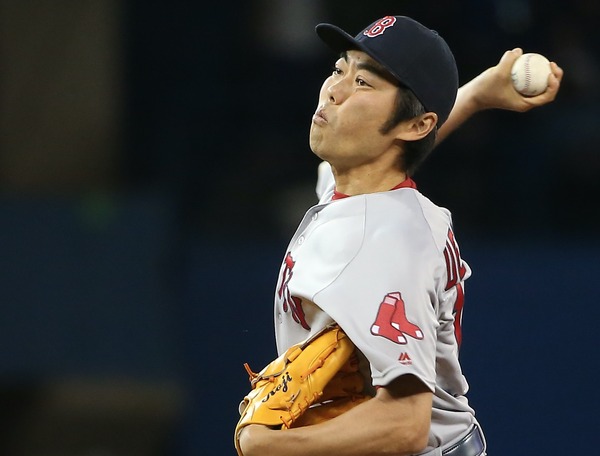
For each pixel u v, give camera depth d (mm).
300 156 29016
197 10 30859
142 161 29781
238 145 29484
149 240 25141
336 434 8523
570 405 22109
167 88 30484
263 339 23969
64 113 29328
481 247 23531
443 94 9516
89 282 25016
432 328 8789
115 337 24859
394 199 9320
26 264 24984
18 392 25094
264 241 26016
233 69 30609
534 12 28594
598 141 27422
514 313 22656
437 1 29047
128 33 30844
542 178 27469
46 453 24828
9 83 29000
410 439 8523
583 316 22500
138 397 24359
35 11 29000
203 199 28500
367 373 9203
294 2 30531
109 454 24281
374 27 9492
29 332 24859
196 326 24219
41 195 25500
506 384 22391
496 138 27844
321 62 30266
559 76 11211
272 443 8641
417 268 8836
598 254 22766
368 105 9289
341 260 8898
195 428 23797
